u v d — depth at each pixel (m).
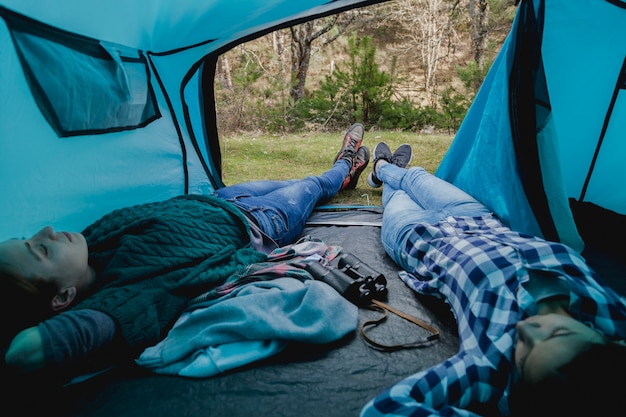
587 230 2.36
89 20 1.79
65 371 1.17
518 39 1.71
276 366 1.33
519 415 1.01
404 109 5.40
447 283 1.46
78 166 1.82
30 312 1.28
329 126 5.69
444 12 8.15
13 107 1.49
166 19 2.18
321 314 1.42
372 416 0.93
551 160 1.73
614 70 2.21
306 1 2.08
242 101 5.80
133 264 1.47
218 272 1.65
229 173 3.73
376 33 8.99
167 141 2.50
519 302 1.14
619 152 2.38
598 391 0.79
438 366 1.06
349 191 3.33
